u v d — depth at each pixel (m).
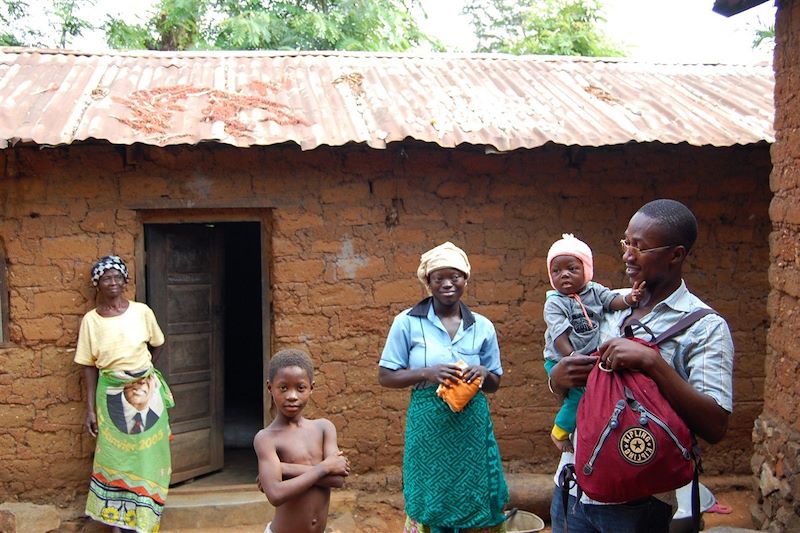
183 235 6.29
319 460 3.54
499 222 6.21
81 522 5.84
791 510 4.66
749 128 6.05
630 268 2.75
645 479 2.50
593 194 6.27
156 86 6.45
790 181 4.72
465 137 5.64
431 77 7.21
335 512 5.97
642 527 2.74
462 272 4.03
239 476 6.54
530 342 6.29
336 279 6.07
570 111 6.37
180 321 6.29
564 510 2.99
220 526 5.91
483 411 4.05
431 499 3.95
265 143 5.39
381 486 6.18
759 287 6.41
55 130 5.32
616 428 2.51
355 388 6.14
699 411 2.50
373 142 5.50
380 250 6.11
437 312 4.12
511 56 7.99
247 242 10.05
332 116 5.98
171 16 13.25
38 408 5.83
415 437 4.01
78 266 5.81
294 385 3.48
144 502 5.56
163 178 5.88
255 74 7.00
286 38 12.95
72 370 5.85
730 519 5.84
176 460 6.28
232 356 10.16
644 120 6.20
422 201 6.12
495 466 4.08
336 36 12.93
